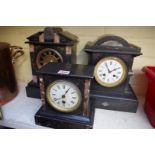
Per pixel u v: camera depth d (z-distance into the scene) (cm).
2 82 69
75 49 71
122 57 59
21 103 73
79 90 52
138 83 79
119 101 65
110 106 67
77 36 75
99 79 64
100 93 66
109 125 60
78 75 49
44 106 59
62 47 63
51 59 66
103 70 62
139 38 70
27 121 63
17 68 90
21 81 93
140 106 72
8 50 70
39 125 61
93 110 62
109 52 58
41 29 76
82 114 56
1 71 67
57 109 57
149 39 70
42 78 53
